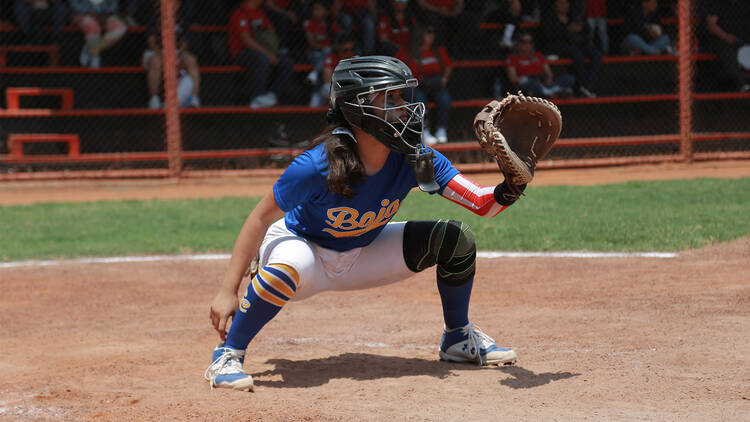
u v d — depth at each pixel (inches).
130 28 981.8
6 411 211.5
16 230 593.9
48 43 959.6
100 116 970.1
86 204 735.1
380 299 367.6
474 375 237.1
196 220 624.7
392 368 249.1
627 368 238.1
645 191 717.9
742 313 304.8
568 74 970.7
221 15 1017.5
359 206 222.4
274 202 220.4
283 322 325.1
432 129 933.8
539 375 234.4
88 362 265.0
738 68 1018.1
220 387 227.3
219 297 226.7
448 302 249.9
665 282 374.6
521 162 201.9
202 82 981.8
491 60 1043.9
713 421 186.4
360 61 210.5
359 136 217.2
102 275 436.8
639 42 1012.5
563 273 407.8
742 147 1021.8
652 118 1062.4
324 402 210.7
